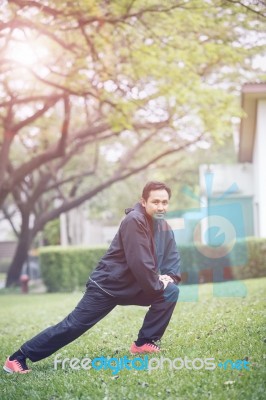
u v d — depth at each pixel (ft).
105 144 79.51
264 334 17.51
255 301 26.17
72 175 79.00
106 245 59.82
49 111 63.05
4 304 45.03
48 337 15.60
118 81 42.14
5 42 35.40
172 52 38.17
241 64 45.93
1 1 32.91
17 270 73.46
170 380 14.01
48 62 45.14
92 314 15.65
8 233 154.10
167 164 86.48
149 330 16.48
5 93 47.93
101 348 18.22
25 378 15.30
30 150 69.82
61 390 14.01
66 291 58.54
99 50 39.34
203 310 24.91
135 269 15.34
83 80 42.78
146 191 16.06
